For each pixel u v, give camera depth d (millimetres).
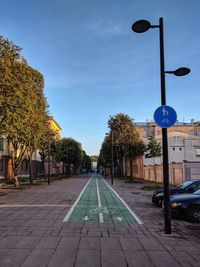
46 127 40906
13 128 27188
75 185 41188
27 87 27859
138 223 12359
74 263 7051
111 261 7246
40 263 7023
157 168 47812
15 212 15141
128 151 49938
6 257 7469
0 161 50969
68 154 84688
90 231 10688
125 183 46906
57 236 9828
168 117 10203
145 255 7781
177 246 8703
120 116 65875
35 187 36281
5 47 25766
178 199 13141
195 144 58625
